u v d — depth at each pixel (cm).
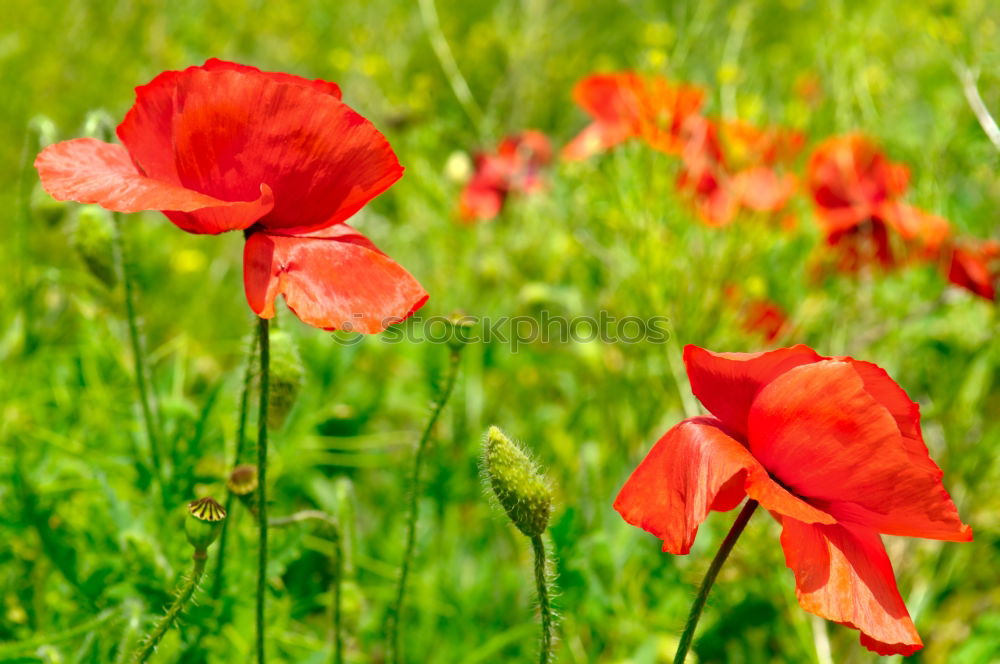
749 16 118
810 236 113
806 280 110
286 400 74
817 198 104
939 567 87
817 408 65
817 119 122
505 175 125
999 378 101
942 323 103
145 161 68
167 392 93
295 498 98
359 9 168
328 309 67
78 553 81
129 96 161
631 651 83
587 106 108
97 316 90
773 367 66
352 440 101
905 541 89
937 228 97
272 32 171
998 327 96
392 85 137
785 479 66
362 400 107
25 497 78
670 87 105
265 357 69
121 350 87
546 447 104
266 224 68
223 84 66
